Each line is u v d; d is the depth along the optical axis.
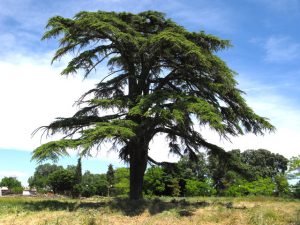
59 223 18.00
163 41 23.12
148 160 28.78
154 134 26.94
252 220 17.69
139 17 27.23
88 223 18.16
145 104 22.48
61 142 21.38
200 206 22.75
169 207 22.25
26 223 18.52
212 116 20.45
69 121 24.89
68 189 97.25
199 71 25.14
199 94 25.61
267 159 79.25
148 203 23.23
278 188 52.88
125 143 26.14
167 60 26.12
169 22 27.23
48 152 20.97
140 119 25.14
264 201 29.89
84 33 25.34
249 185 55.91
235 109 25.17
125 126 22.55
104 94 28.12
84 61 25.81
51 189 110.12
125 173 65.50
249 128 25.69
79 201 28.70
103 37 26.00
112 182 87.81
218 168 29.00
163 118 22.84
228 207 22.00
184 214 19.97
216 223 18.08
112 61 30.02
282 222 17.84
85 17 24.16
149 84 28.09
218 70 24.23
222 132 21.06
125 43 25.92
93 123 23.70
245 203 27.62
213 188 58.75
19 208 23.17
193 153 29.42
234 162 27.52
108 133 20.61
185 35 25.11
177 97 22.45
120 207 22.47
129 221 19.06
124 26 25.05
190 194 58.53
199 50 22.94
